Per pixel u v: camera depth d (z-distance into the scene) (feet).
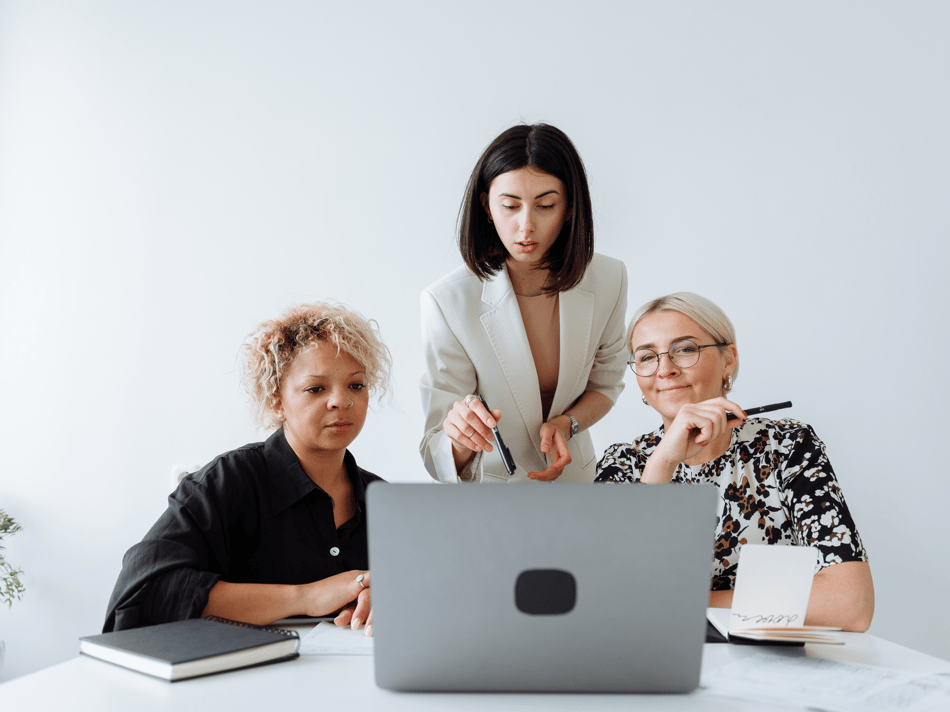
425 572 2.44
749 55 7.95
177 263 8.65
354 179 8.48
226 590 3.63
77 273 8.78
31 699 2.43
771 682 2.60
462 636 2.44
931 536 7.25
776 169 7.81
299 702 2.40
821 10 7.90
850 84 7.79
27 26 9.16
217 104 8.77
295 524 4.36
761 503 4.38
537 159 4.88
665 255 7.89
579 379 6.00
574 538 2.42
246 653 2.81
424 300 5.90
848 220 7.66
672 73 8.04
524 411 5.82
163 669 2.64
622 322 6.28
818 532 4.05
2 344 8.79
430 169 8.38
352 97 8.56
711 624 3.48
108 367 8.62
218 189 8.68
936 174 7.61
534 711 2.31
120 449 8.51
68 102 9.00
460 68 8.41
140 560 3.67
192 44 8.86
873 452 7.41
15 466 8.61
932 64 7.72
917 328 7.48
